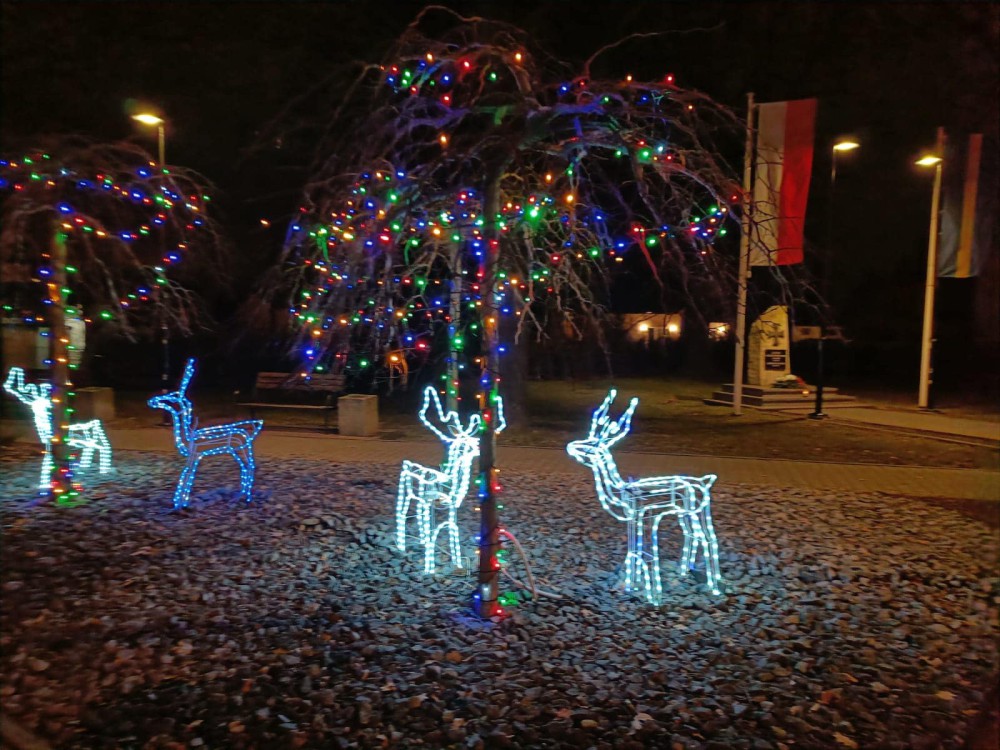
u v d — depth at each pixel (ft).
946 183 48.21
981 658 14.48
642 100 15.40
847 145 56.39
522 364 44.65
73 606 16.20
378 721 11.94
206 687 12.91
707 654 14.56
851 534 22.90
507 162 14.83
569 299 18.88
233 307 60.80
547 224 17.83
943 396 72.28
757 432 46.75
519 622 15.87
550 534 22.61
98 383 70.28
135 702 12.42
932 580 18.80
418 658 14.15
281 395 61.11
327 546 20.97
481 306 15.71
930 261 59.62
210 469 31.32
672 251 15.70
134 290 32.32
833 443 42.55
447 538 21.98
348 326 17.35
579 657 14.34
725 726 12.00
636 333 77.77
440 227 16.01
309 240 18.04
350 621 15.83
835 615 16.60
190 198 26.91
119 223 28.22
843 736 11.75
